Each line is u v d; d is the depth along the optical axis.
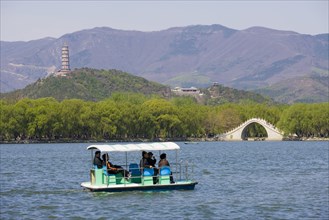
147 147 93.62
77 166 158.25
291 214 77.88
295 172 138.88
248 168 150.50
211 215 76.81
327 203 86.81
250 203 86.38
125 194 90.44
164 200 86.69
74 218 75.25
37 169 148.50
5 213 79.06
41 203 86.44
